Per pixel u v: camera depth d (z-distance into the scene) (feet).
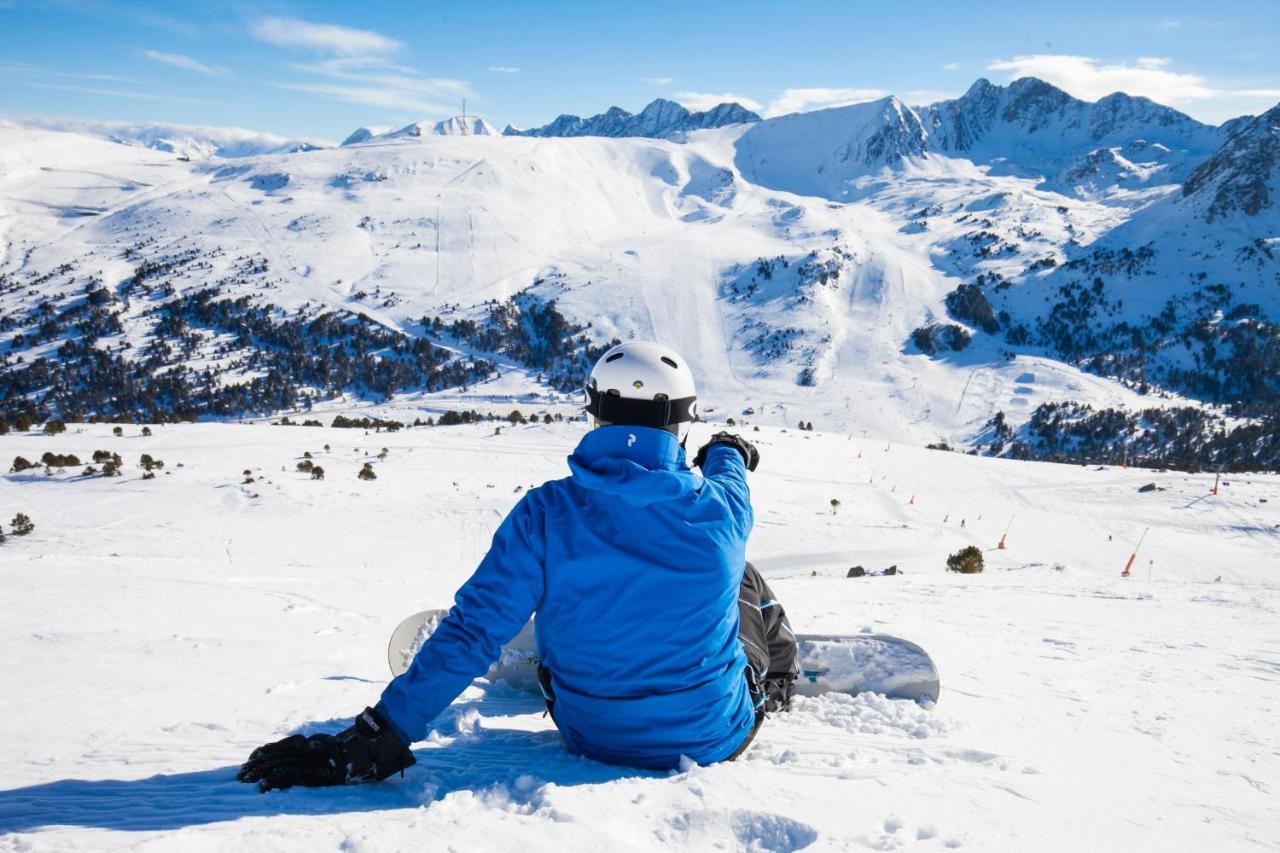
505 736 7.97
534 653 10.46
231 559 84.53
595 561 6.20
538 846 4.69
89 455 137.49
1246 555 130.11
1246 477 195.42
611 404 6.49
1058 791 6.52
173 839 4.54
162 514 103.40
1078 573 56.29
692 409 6.72
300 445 161.58
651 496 6.22
